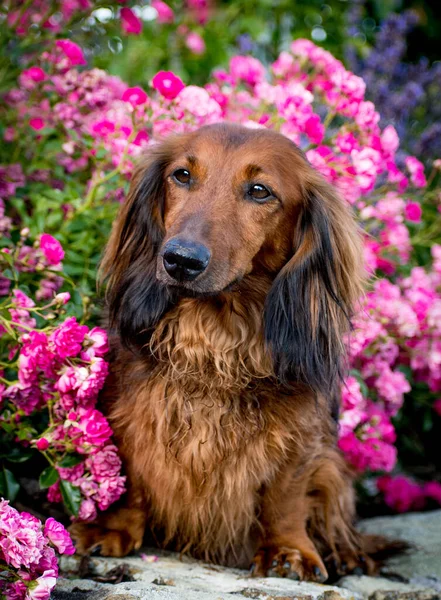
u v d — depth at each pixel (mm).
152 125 3576
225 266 2580
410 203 3814
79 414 2689
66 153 3771
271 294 2842
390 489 4164
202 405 2834
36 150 3730
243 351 2865
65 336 2582
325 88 3676
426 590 2885
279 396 2850
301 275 2875
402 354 3910
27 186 3688
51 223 3412
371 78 4969
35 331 2633
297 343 2850
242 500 2863
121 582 2463
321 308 2926
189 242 2482
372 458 3604
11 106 3932
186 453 2814
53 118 3727
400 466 4828
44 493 3287
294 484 2904
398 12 6738
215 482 2834
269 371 2842
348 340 3125
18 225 3680
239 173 2723
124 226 3039
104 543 2760
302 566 2795
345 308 3023
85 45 4410
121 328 2967
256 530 3029
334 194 3018
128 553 2842
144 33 5484
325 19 6152
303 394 2877
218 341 2859
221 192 2691
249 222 2723
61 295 2742
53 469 2723
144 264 2947
